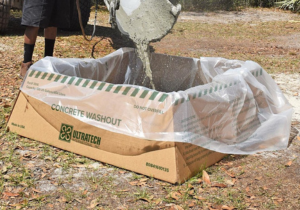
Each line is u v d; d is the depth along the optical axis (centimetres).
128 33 436
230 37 1119
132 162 305
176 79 436
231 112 339
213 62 419
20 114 363
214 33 1177
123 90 310
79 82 332
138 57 445
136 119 302
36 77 355
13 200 264
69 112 334
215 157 327
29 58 533
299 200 276
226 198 275
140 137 298
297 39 1113
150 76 423
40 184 286
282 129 379
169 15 411
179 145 287
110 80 432
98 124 319
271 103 395
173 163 285
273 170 321
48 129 348
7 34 868
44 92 348
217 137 328
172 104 286
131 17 458
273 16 1650
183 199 269
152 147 294
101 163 320
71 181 291
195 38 1074
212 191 283
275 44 1027
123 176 300
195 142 301
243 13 1705
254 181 301
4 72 586
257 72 397
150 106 295
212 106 318
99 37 916
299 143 379
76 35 909
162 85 441
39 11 494
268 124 379
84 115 327
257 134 368
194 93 304
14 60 659
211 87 324
